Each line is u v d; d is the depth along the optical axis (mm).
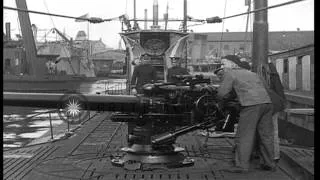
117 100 7309
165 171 7453
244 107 7355
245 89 7352
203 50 57250
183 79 7488
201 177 7078
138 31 17938
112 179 6953
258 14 9961
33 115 18312
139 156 7637
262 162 7660
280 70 14922
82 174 7238
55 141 10867
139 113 7469
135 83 12984
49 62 50656
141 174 7250
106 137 11188
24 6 34844
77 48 59594
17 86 32531
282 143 10375
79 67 58062
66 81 35625
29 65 36188
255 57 9977
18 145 11633
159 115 7387
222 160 8281
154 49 17922
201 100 7281
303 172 7328
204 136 10883
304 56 12016
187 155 8727
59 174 7242
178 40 18109
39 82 33312
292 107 11867
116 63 80875
